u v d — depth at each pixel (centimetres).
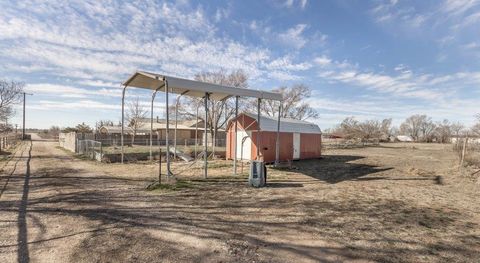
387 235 498
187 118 3791
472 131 2361
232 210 638
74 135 2480
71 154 2119
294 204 703
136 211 614
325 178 1162
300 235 486
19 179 1001
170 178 972
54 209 616
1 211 596
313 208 668
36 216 562
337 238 477
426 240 479
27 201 685
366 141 5269
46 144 3606
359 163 1772
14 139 3709
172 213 603
